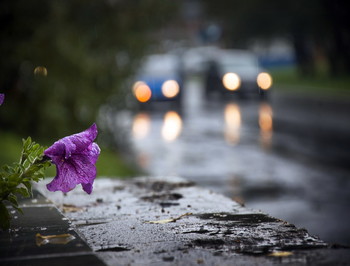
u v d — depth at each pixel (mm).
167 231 4344
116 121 16875
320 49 59531
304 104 32969
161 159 16094
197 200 5594
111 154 16141
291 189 12055
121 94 16594
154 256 3688
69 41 15133
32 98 15258
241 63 38281
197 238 4117
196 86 52375
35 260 3600
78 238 4090
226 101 36031
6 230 4297
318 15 48875
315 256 3631
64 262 3561
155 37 16531
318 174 13844
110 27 15969
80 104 15430
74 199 5711
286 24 53500
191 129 22781
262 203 10742
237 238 4109
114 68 16109
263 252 3742
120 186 6410
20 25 15195
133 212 5094
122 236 4203
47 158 3863
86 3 15461
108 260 3607
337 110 29250
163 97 29016
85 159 3787
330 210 10125
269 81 37062
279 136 20703
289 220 9406
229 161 15828
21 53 14805
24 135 15625
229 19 60250
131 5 16141
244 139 20109
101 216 4938
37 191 6008
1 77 15242
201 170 14469
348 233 8570
